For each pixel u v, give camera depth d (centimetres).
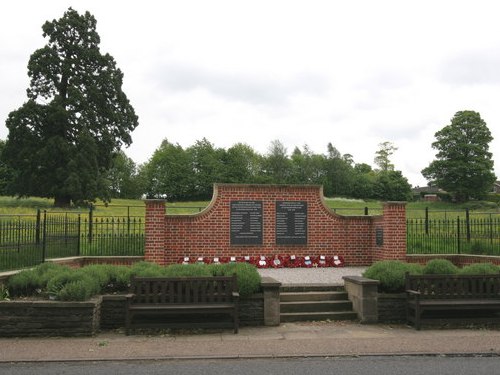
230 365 700
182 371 667
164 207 1598
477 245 1788
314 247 1712
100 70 4328
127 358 730
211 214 1661
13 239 1362
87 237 1812
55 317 883
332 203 6028
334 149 9219
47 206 4238
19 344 820
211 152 8944
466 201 6756
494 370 668
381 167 9706
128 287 1037
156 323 920
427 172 6906
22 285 991
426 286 1006
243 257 1659
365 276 1101
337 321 1034
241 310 982
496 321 968
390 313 1016
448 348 789
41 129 4078
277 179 9019
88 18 4375
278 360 729
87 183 3888
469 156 6688
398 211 1636
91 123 4144
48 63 4144
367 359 732
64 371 666
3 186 6475
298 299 1109
